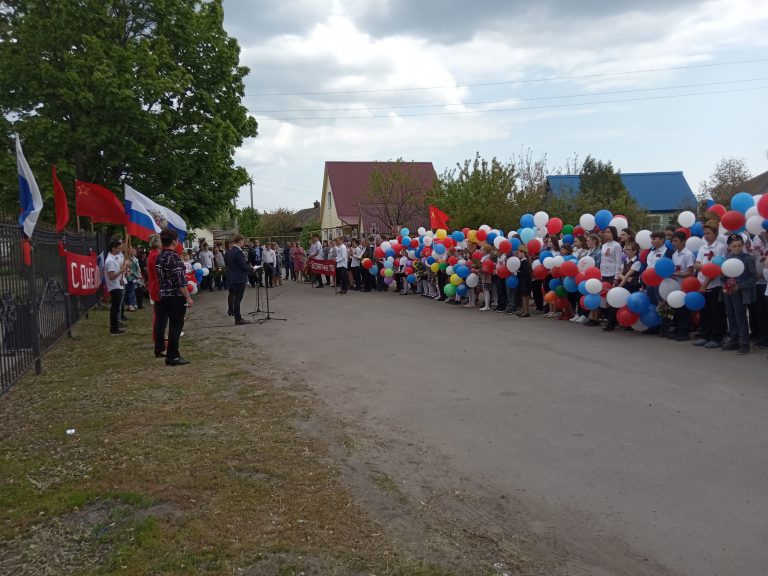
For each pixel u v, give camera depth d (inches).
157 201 740.7
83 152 707.4
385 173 1296.8
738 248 325.4
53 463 192.4
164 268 340.2
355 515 155.9
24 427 232.4
